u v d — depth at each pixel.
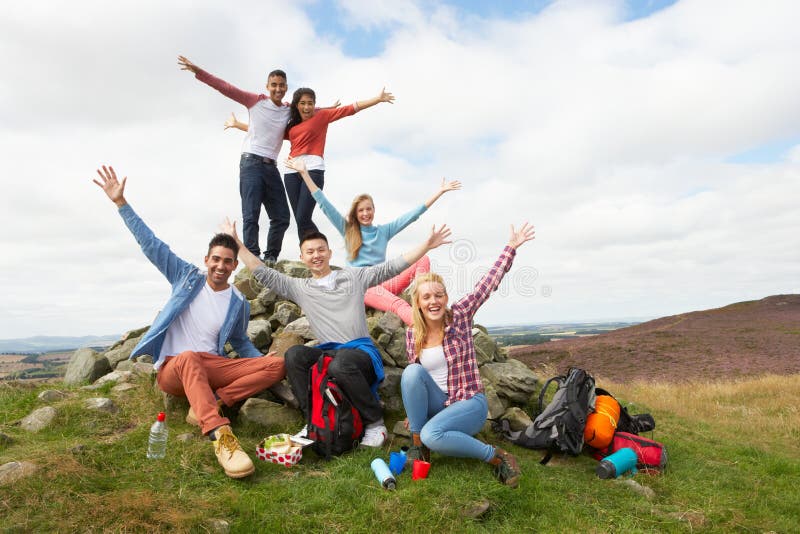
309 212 7.68
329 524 3.10
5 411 4.47
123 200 4.35
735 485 4.75
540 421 4.93
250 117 7.15
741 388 12.56
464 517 3.31
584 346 25.75
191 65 6.44
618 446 4.88
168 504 3.07
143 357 6.08
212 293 4.55
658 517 3.70
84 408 4.45
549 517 3.51
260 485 3.52
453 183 6.55
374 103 7.60
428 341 4.25
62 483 3.16
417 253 4.63
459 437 3.83
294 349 4.37
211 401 3.90
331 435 4.04
